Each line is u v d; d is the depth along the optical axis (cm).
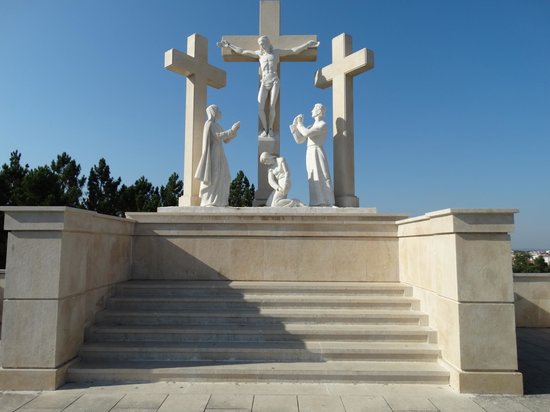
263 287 705
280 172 939
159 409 438
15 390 491
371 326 609
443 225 545
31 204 2008
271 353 555
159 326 615
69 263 539
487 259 507
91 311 614
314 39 1102
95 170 2828
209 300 663
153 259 806
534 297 954
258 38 1095
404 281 752
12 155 2262
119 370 521
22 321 506
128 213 828
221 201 927
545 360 652
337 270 798
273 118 1063
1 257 1939
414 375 515
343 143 1026
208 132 926
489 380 488
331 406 447
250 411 434
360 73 1039
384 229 803
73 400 462
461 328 499
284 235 808
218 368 524
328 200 946
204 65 1055
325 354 556
